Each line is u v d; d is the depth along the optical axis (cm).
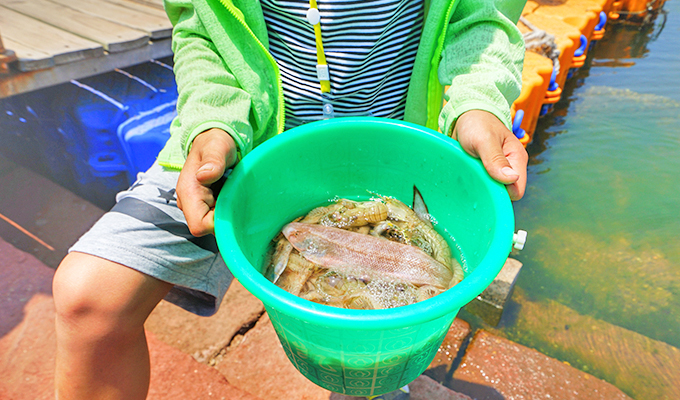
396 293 45
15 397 63
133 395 47
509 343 74
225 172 45
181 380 64
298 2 50
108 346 43
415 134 48
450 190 48
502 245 35
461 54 50
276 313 36
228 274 54
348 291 45
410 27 54
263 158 45
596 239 102
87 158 100
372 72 54
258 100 53
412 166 51
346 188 56
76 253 42
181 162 49
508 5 51
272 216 51
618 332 80
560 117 148
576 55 158
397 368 39
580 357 75
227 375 66
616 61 189
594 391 67
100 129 98
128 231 43
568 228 105
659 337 80
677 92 161
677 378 72
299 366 44
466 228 47
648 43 206
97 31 98
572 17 164
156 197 46
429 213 53
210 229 39
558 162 128
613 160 128
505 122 44
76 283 40
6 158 106
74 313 40
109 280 41
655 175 122
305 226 49
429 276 46
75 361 42
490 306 83
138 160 91
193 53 52
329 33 51
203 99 47
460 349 73
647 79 171
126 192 48
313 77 55
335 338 34
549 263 96
